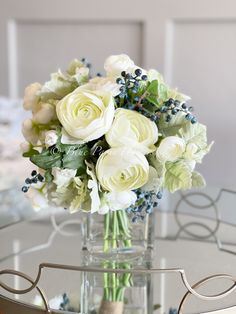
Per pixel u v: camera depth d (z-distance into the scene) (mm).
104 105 834
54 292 909
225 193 1302
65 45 2055
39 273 823
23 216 1306
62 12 2014
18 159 1744
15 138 1780
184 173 873
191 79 1926
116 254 976
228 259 1035
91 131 824
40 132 910
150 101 875
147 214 967
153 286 935
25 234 1194
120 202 869
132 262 984
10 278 958
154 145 877
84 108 836
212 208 1290
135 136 850
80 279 957
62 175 855
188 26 1890
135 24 1946
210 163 1942
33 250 1097
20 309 861
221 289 906
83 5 1985
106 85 854
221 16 1838
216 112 1921
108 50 2002
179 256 1051
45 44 2076
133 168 848
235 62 1873
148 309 865
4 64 2115
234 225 1216
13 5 2059
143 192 894
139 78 887
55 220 1288
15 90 2139
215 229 1202
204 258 1041
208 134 1941
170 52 1924
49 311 824
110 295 911
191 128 871
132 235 977
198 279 943
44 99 915
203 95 1926
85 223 984
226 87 1898
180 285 933
